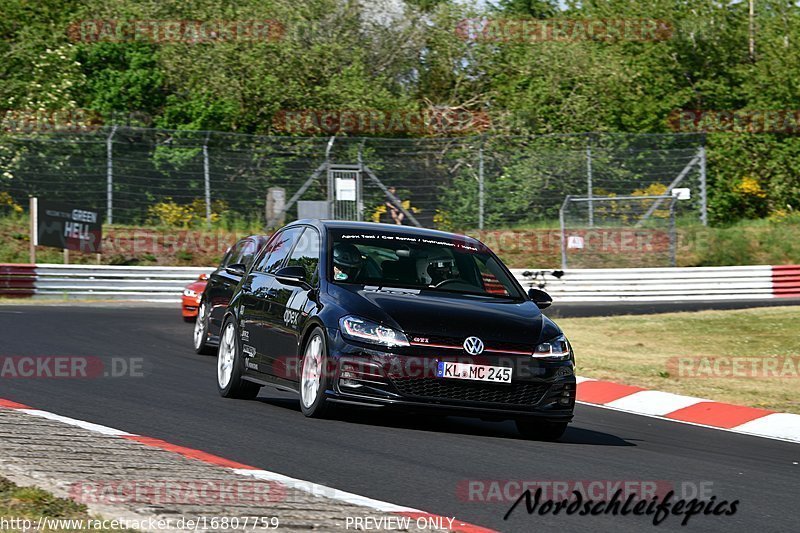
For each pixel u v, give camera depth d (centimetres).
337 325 2906
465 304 3023
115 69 11731
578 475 2430
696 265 10975
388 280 3130
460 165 10969
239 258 5003
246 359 3425
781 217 12719
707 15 14600
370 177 10625
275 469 2258
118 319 6450
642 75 14000
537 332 2970
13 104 11038
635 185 11350
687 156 11669
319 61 12344
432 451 2597
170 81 11631
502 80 13875
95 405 3112
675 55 14450
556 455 2717
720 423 3847
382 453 2520
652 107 13175
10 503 1766
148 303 8250
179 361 4634
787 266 10281
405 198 10681
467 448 2691
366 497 2022
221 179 10319
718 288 9981
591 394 4406
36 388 3394
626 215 11044
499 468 2439
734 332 6650
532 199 10975
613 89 13325
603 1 14725
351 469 2306
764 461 2984
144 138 10631
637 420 3816
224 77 11612
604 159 11325
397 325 2853
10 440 2269
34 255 8644
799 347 6009
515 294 3262
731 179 13262
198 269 8669
